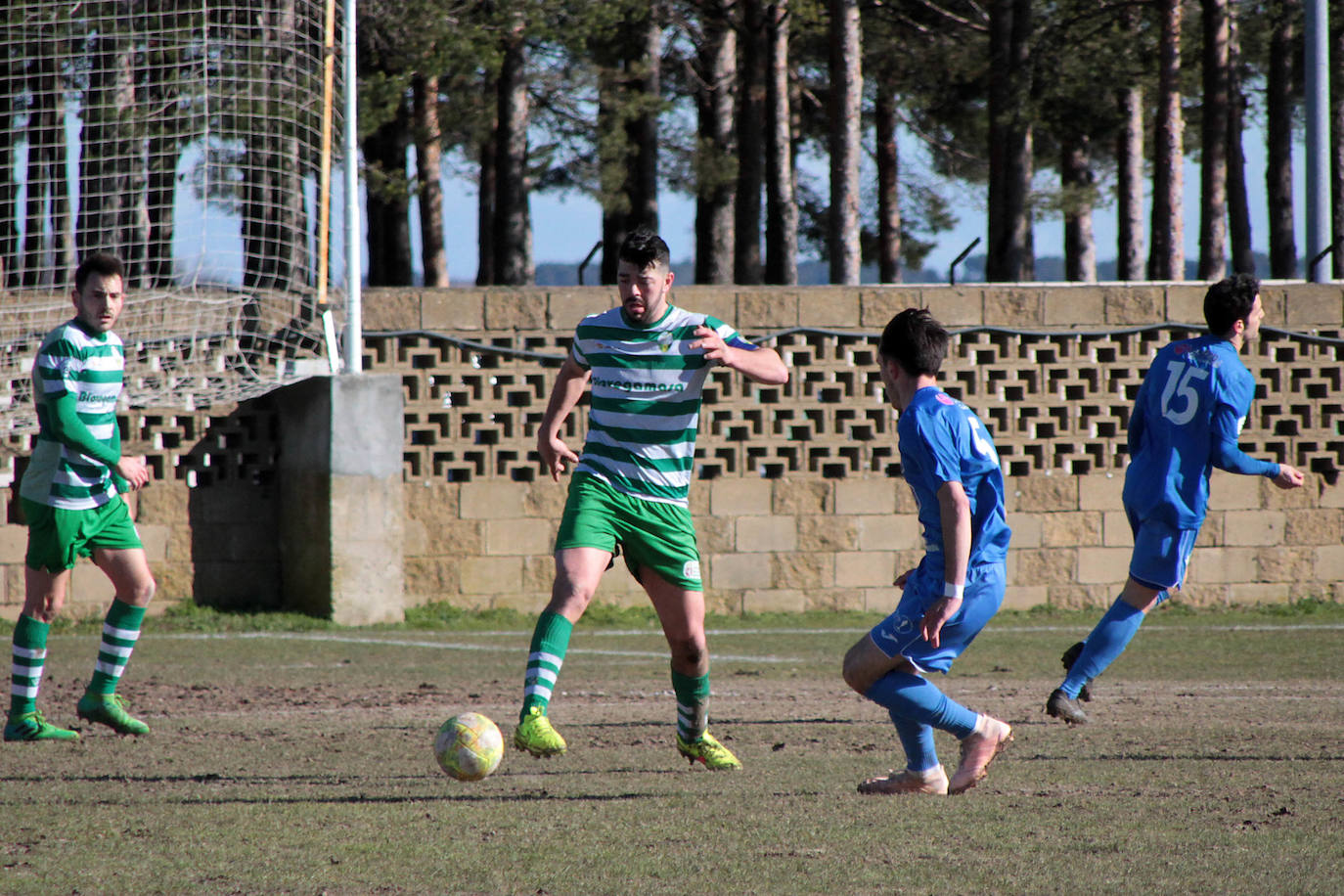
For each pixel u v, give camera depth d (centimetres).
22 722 2641
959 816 1862
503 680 3806
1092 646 2689
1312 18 6612
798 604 6028
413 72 7662
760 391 6000
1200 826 1792
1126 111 11006
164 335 5516
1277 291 6334
